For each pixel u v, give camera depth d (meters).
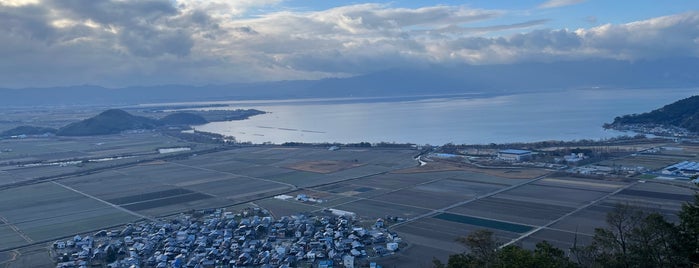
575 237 86.12
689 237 46.34
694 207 47.09
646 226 49.53
